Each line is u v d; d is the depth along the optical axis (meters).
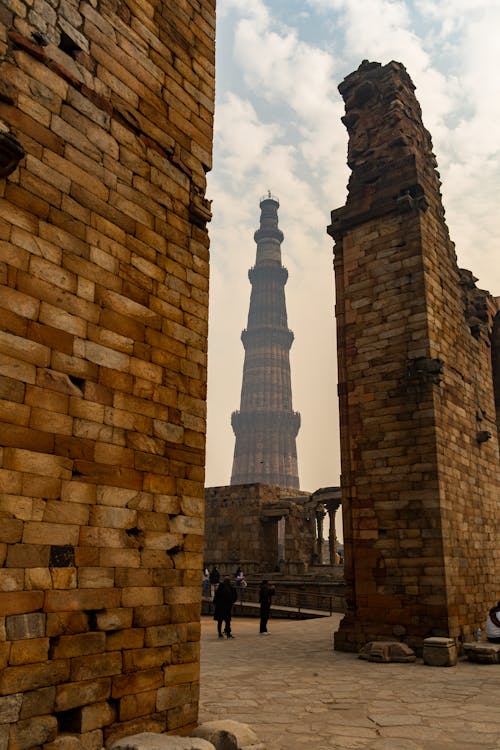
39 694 6.10
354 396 18.67
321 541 43.53
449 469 17.31
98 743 6.58
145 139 8.85
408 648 15.00
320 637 19.98
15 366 6.46
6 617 5.94
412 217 18.69
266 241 145.00
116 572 7.20
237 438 124.69
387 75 20.91
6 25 7.06
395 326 18.25
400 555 16.62
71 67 7.80
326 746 7.58
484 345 22.03
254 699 10.40
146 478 7.83
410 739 7.92
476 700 10.35
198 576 8.39
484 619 17.48
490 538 19.20
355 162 20.62
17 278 6.64
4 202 6.65
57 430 6.79
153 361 8.27
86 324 7.38
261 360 130.50
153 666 7.46
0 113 6.80
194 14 10.41
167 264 8.84
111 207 8.04
